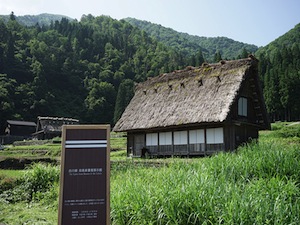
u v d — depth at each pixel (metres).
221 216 4.71
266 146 9.29
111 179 9.21
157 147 19.28
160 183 6.55
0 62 78.50
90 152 4.76
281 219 4.60
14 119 65.12
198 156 17.16
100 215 4.56
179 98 18.20
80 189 4.60
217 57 88.00
